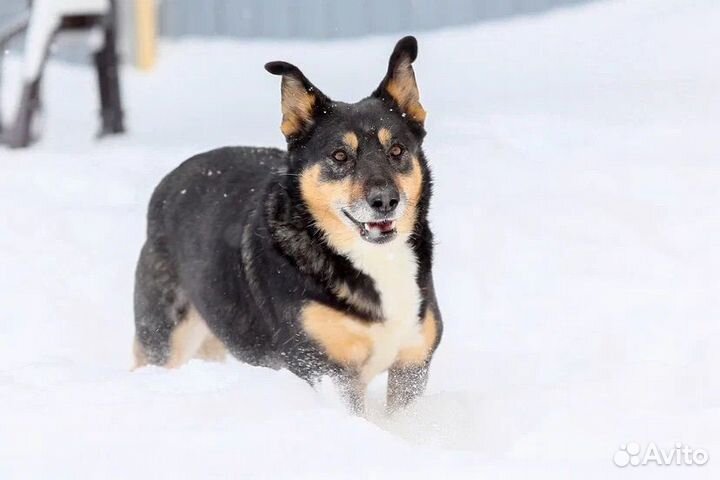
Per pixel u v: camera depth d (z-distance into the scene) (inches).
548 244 511.5
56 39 779.4
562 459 261.7
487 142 645.3
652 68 783.7
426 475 243.1
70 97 951.0
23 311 468.1
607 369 366.3
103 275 512.7
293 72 343.3
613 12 954.1
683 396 341.4
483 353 422.3
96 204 603.5
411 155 342.3
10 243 539.5
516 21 994.1
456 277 493.4
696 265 478.6
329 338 331.3
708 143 613.6
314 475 244.2
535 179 585.6
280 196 346.3
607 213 536.7
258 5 1061.1
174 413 280.2
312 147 339.9
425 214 346.0
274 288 338.6
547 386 348.5
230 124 792.3
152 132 794.8
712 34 835.4
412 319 339.3
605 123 666.2
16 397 292.0
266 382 299.9
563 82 785.6
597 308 450.9
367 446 259.3
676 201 540.7
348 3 1034.1
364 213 323.6
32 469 251.3
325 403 307.7
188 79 966.4
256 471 247.6
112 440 264.4
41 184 632.4
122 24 1010.7
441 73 860.0
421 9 1022.4
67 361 347.3
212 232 374.6
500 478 241.6
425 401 345.4
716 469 245.4
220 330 370.3
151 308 399.5
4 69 959.6
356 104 349.7
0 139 771.4
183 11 1080.2
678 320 427.2
